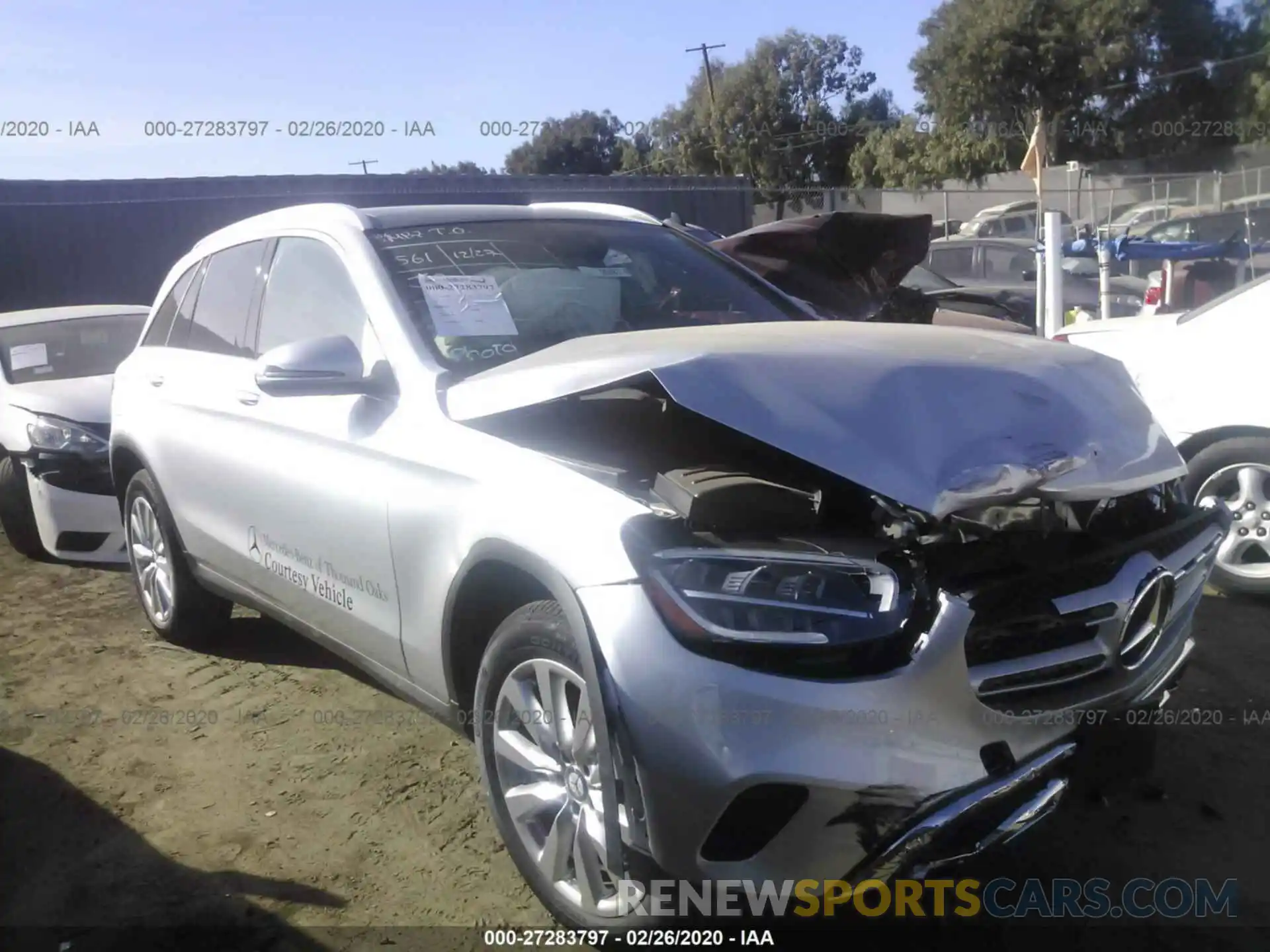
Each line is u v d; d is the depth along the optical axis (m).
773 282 6.40
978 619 2.61
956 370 3.01
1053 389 3.07
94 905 3.21
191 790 3.86
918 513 2.63
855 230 6.51
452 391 3.31
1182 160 30.44
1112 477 2.89
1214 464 5.30
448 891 3.24
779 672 2.45
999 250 14.17
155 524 5.09
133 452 5.01
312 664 4.94
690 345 3.04
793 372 2.87
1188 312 5.76
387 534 3.38
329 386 3.38
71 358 7.16
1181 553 3.05
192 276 4.96
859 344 3.15
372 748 4.11
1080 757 2.84
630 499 2.74
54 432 6.11
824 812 2.45
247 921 3.12
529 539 2.81
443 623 3.19
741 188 17.98
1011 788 2.61
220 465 4.31
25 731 4.34
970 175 29.06
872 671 2.48
